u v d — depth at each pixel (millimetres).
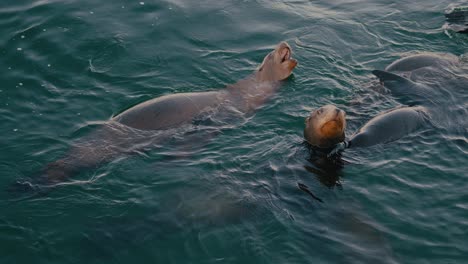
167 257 6746
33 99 10062
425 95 10289
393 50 12242
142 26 12500
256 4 13828
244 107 10164
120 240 6980
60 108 9883
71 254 6793
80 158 8625
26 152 8742
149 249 6844
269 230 7133
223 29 12750
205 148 8922
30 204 7590
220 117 9797
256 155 8773
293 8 13797
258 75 11070
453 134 9156
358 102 10273
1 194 7801
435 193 7840
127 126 9336
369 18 13430
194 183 8055
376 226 7234
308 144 9086
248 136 9281
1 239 6969
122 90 10562
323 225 7234
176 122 9531
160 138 9156
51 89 10383
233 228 7148
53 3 12883
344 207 7590
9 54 11195
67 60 11211
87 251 6832
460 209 7527
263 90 10703
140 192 7871
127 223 7266
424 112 9648
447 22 13148
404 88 10492
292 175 8281
